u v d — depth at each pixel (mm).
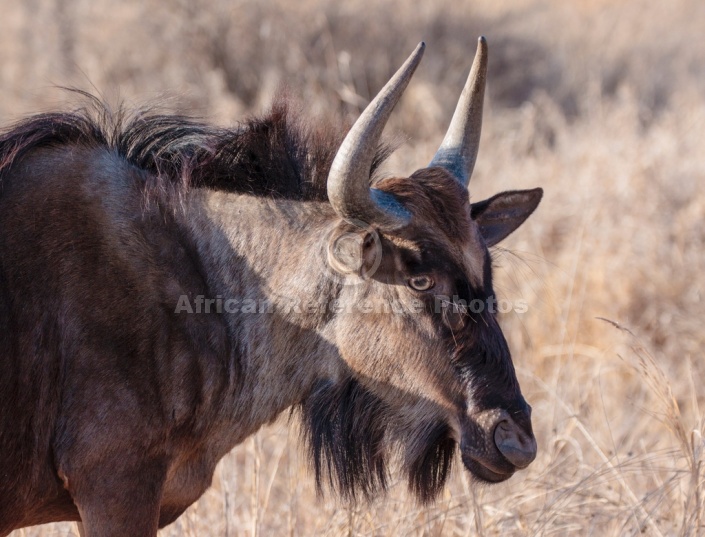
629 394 22812
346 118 14820
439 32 50531
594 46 58250
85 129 13531
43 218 12500
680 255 27562
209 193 13750
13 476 12164
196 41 44906
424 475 14172
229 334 13430
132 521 12500
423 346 13227
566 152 35156
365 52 46500
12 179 12734
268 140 13836
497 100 49000
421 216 13008
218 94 41438
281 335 13617
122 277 12539
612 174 31109
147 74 44250
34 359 12141
